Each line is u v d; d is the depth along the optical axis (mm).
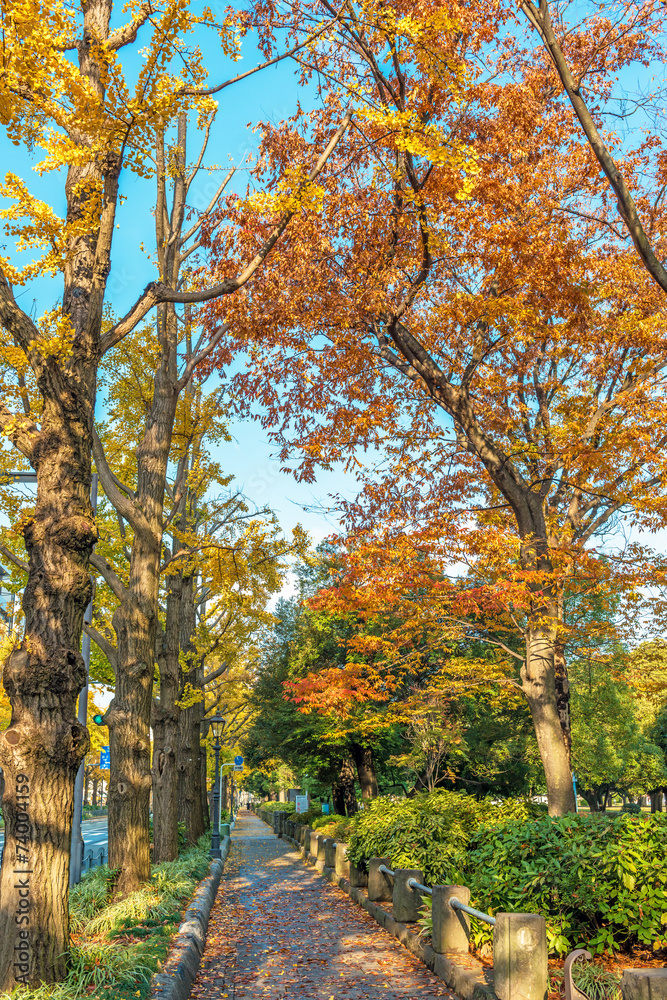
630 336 12602
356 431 12227
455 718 24812
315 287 11383
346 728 22422
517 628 13281
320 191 7645
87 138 7320
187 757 21281
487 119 11539
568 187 13195
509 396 13977
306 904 13438
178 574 15523
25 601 6297
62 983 5641
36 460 6562
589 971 6109
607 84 12508
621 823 7238
